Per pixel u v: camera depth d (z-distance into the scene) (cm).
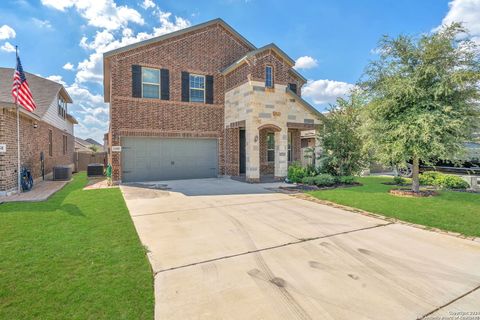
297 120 1438
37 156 1371
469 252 446
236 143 1517
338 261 411
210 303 300
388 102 898
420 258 422
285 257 427
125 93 1330
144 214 702
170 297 312
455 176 1116
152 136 1391
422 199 847
